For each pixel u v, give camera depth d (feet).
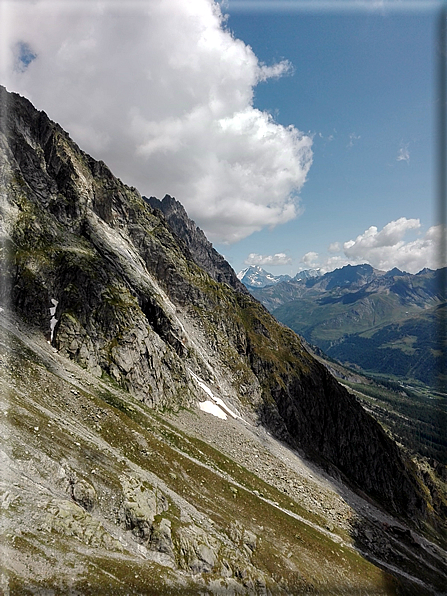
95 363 263.49
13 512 107.24
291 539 201.98
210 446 263.08
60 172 390.63
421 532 399.24
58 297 287.69
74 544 111.04
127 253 395.14
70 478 137.80
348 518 285.23
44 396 186.19
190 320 433.89
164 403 289.53
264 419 385.09
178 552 140.97
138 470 173.78
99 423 191.93
